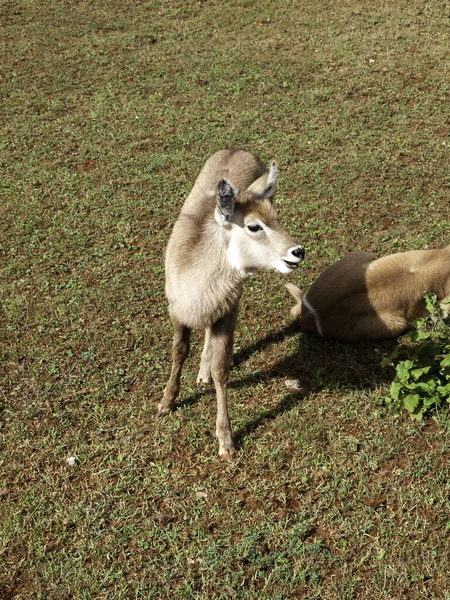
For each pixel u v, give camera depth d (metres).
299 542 4.43
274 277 7.20
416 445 5.12
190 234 5.10
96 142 10.12
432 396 5.32
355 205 8.34
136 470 5.02
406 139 9.74
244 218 4.77
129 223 8.21
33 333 6.47
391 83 11.35
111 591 4.22
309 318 6.32
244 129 10.27
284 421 5.36
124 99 11.41
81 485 4.93
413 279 6.08
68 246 7.79
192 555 4.40
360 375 5.88
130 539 4.53
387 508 4.66
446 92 10.93
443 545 4.38
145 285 7.15
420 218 8.02
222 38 13.60
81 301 6.89
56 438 5.34
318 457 5.05
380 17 13.97
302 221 8.11
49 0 15.79
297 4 14.95
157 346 6.29
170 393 5.47
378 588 4.16
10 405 5.66
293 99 11.09
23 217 8.38
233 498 4.77
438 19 13.64
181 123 10.55
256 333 6.46
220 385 5.22
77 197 8.79
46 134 10.38
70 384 5.87
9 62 12.89
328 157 9.45
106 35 14.03
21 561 4.36
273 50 12.91
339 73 11.84
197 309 5.04
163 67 12.49
